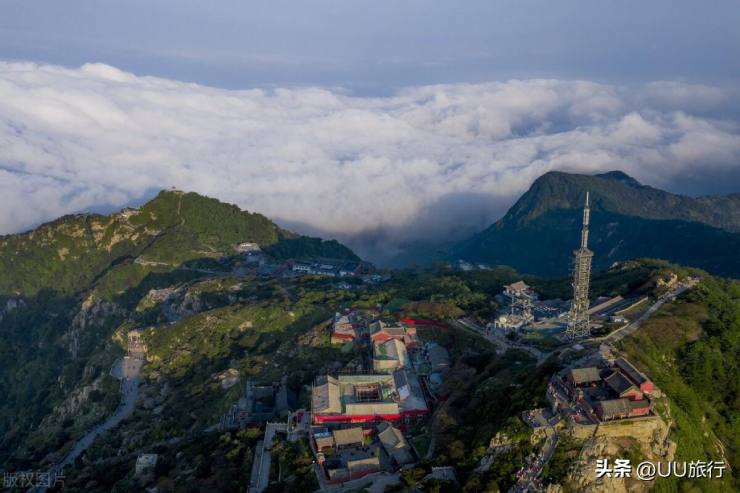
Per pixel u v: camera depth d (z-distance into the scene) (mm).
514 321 196500
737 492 130125
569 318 179750
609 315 186375
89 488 186125
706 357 162250
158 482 168500
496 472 120750
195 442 190250
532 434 124750
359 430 151000
